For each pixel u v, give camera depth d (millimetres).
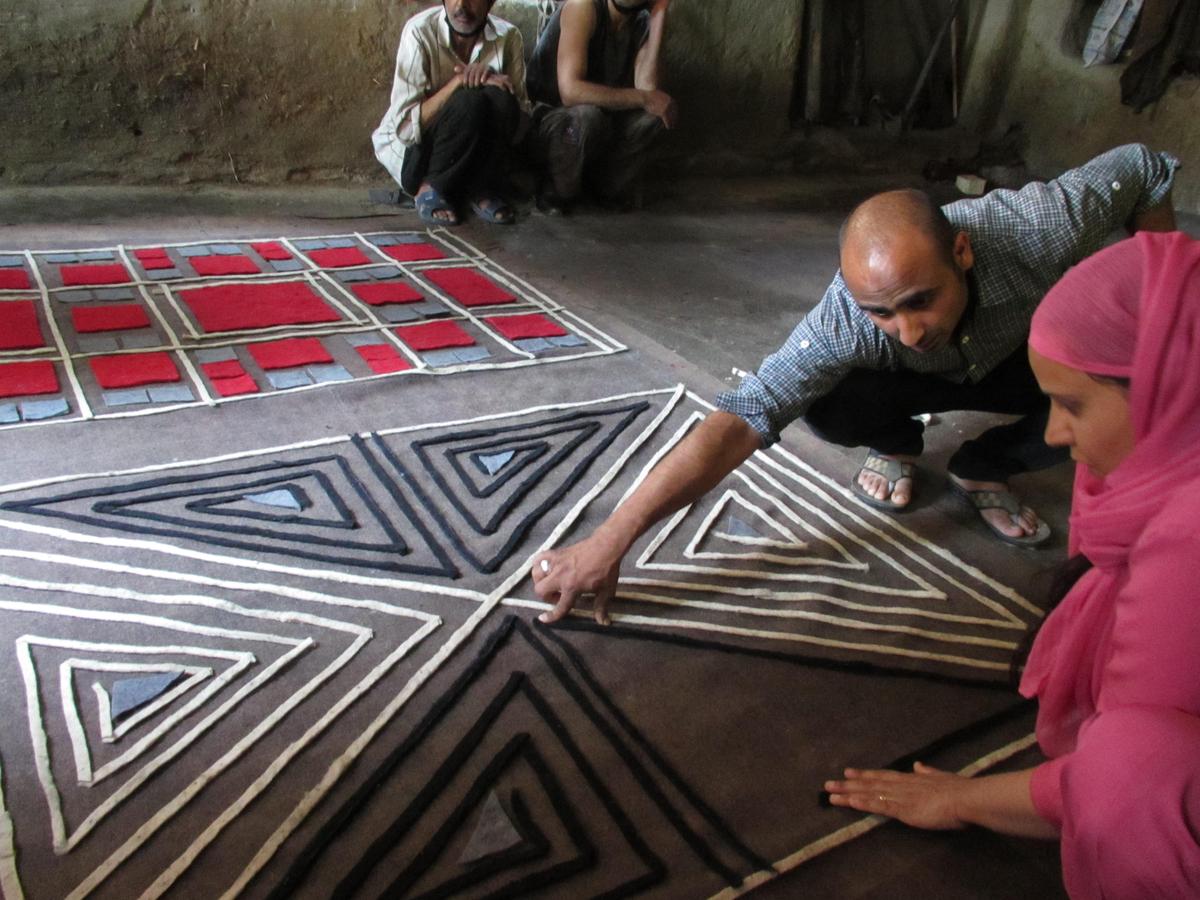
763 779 1827
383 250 4516
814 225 5797
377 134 5070
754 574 2402
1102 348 1114
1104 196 2146
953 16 6840
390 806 1706
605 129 5086
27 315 3408
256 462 2670
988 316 2162
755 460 2910
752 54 6262
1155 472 1143
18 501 2391
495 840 1646
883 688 2076
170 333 3396
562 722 1908
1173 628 1106
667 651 2119
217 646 2020
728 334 3986
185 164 5062
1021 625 2314
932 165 7027
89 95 4703
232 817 1655
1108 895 1199
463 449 2826
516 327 3766
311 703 1910
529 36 5637
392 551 2352
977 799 1582
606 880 1606
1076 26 6793
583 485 2723
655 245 5082
